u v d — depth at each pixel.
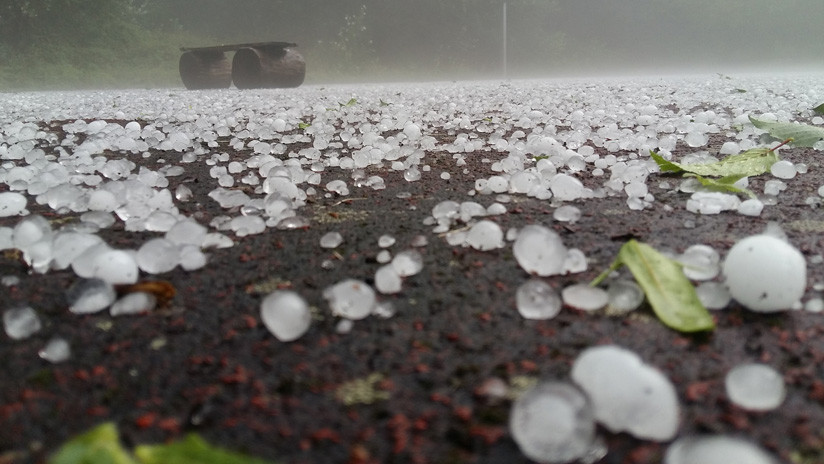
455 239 0.26
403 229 0.29
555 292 0.20
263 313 0.17
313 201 0.36
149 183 0.39
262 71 1.92
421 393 0.14
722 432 0.13
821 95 1.05
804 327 0.17
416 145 0.56
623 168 0.40
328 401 0.14
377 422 0.13
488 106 0.99
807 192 0.35
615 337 0.17
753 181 0.39
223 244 0.26
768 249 0.18
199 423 0.13
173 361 0.16
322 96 1.31
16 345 0.17
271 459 0.12
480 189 0.37
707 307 0.19
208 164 0.48
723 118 0.70
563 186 0.34
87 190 0.35
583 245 0.25
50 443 0.13
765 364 0.15
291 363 0.16
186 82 2.22
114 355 0.17
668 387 0.13
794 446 0.12
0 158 0.53
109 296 0.20
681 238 0.26
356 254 0.25
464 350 0.16
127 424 0.13
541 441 0.11
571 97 1.11
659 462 0.12
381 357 0.16
